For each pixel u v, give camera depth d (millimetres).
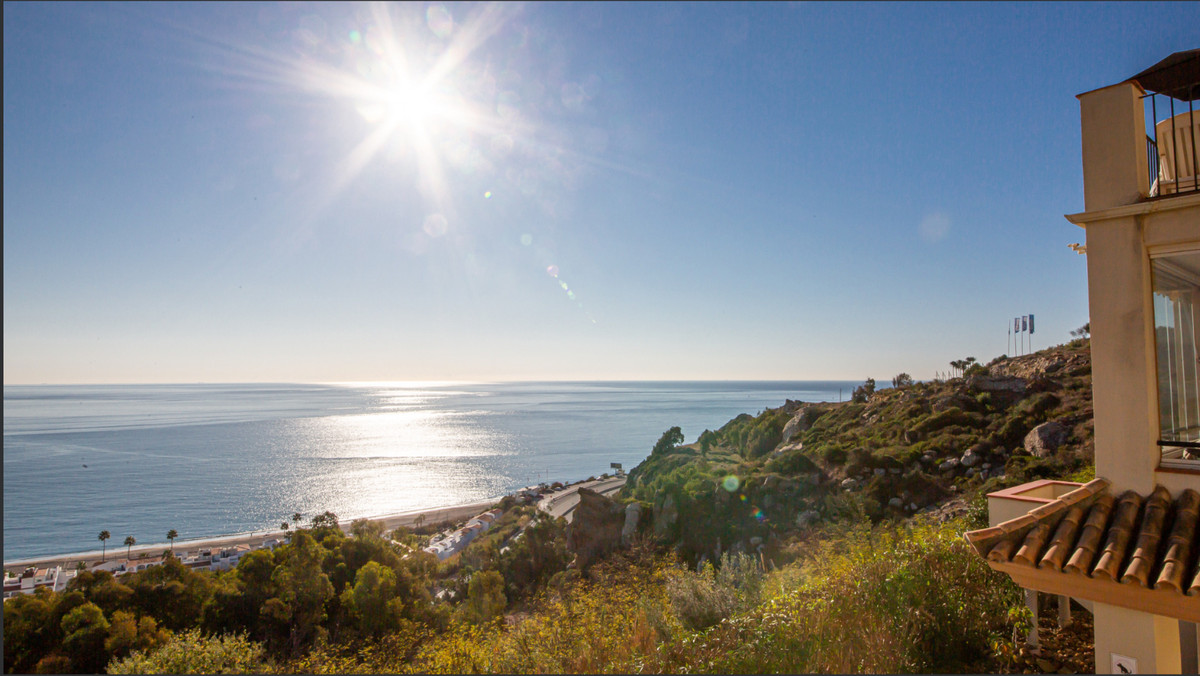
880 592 6957
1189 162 5523
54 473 156875
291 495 124625
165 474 153250
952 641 6633
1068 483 7957
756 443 51781
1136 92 5133
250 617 26578
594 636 7812
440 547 67500
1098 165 5230
